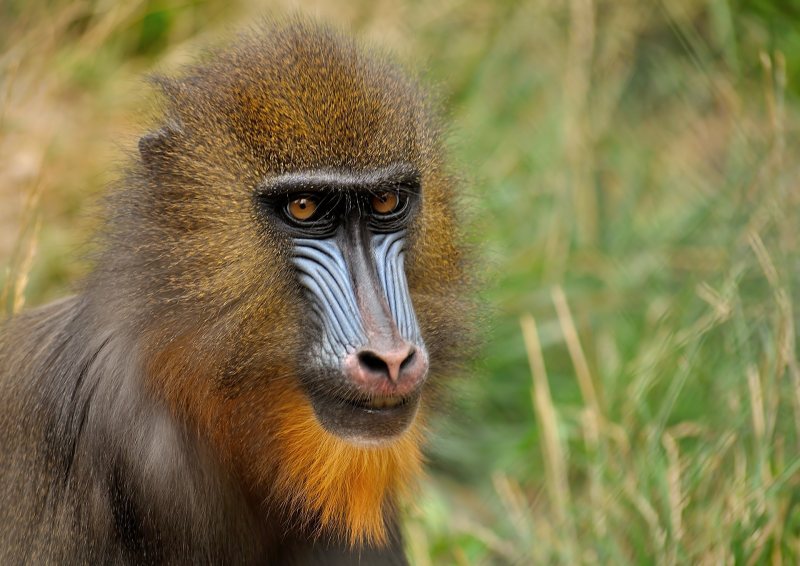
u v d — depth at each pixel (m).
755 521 13.00
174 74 13.00
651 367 15.39
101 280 11.66
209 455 11.58
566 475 15.77
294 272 11.29
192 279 11.19
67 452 11.52
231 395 11.34
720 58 20.27
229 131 11.28
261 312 11.25
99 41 19.97
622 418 15.45
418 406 11.46
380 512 11.75
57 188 18.39
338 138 11.22
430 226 11.84
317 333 11.16
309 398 11.30
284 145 11.18
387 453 11.40
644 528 14.04
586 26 20.89
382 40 19.50
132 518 11.38
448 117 13.26
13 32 19.56
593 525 14.47
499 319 16.61
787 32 19.58
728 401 14.38
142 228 11.40
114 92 19.75
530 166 20.36
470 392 16.33
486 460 17.48
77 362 11.66
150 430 11.38
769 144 16.05
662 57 21.33
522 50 21.67
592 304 18.42
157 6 21.16
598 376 17.39
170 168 11.34
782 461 13.48
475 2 22.17
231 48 12.05
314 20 13.16
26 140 18.73
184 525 11.50
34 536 11.54
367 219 11.41
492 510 16.73
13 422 11.90
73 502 11.45
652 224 19.45
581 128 20.16
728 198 17.36
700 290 15.52
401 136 11.50
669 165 20.47
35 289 17.38
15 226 17.92
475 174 13.97
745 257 15.19
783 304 13.89
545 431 16.11
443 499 16.45
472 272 12.51
